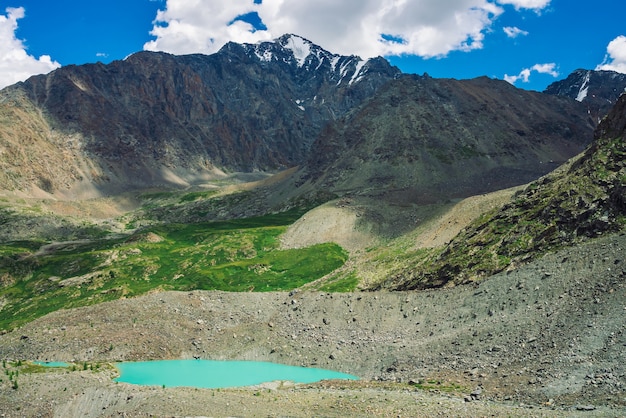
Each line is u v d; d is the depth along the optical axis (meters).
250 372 86.44
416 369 76.12
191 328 102.44
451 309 88.50
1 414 59.47
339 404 60.50
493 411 52.97
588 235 85.69
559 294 75.19
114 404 60.97
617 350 58.19
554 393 55.84
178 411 57.44
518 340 70.75
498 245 98.75
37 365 80.06
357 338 92.50
